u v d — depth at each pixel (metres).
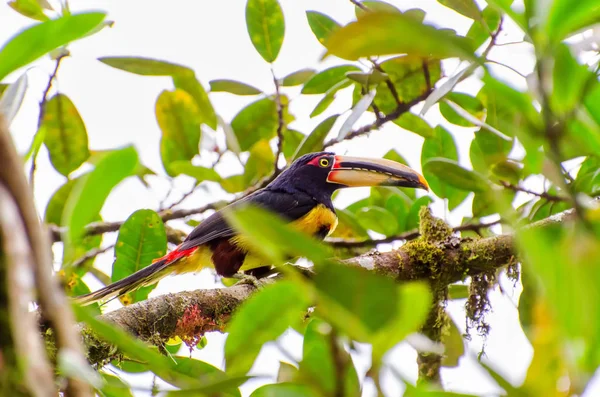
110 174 3.46
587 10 3.25
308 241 2.92
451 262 9.92
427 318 9.80
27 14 10.68
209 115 11.70
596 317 2.60
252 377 3.67
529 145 3.55
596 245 2.73
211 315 9.04
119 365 8.59
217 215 11.28
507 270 10.01
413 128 11.65
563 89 3.46
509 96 3.54
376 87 11.12
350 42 2.97
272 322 3.84
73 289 10.90
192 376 7.61
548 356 3.03
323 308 3.09
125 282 9.82
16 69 3.66
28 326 2.32
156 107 11.58
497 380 3.11
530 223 9.70
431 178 11.75
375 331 2.94
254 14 11.43
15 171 2.53
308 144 11.23
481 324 9.98
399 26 2.93
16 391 2.64
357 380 4.00
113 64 10.56
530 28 3.41
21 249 2.38
